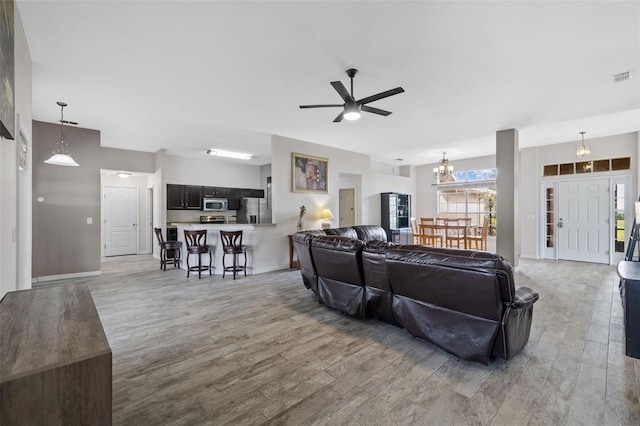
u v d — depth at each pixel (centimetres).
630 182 610
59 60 296
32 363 93
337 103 417
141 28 248
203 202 798
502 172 563
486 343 219
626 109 445
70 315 135
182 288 462
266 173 912
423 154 808
